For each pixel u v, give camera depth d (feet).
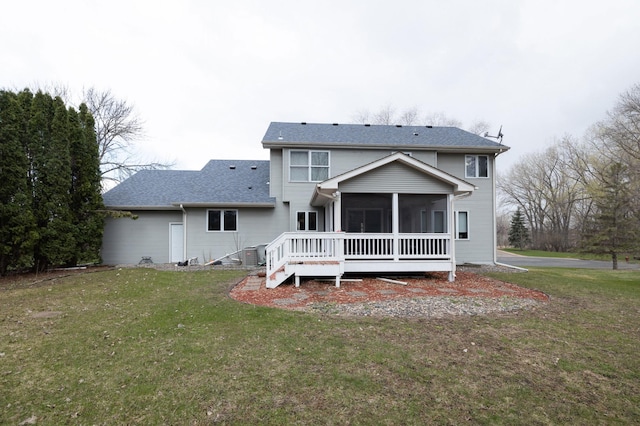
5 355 13.52
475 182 52.19
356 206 47.09
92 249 45.21
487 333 16.62
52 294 26.22
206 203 49.73
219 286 29.86
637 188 64.03
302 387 10.98
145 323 17.98
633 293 28.09
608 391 10.99
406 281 34.14
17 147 36.60
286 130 55.57
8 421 9.04
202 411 9.57
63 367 12.42
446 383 11.37
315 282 33.09
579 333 16.78
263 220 51.90
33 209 38.91
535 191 154.40
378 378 11.68
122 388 10.85
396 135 55.62
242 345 14.71
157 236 52.06
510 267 47.91
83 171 44.80
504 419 9.33
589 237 69.67
